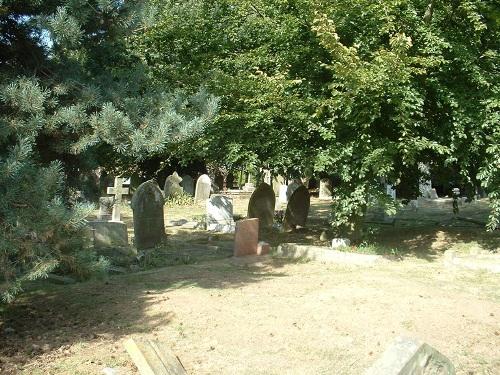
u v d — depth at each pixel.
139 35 11.53
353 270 9.79
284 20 11.51
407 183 14.38
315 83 11.45
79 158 7.50
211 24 13.01
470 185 12.98
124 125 6.51
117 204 17.45
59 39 6.32
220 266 10.41
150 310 7.40
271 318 7.00
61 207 5.81
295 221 15.37
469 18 10.55
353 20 10.81
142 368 4.87
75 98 6.84
